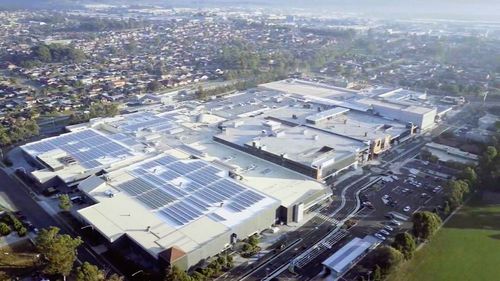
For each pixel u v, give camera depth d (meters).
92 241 126.12
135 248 119.94
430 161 188.62
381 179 172.12
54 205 146.62
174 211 132.38
